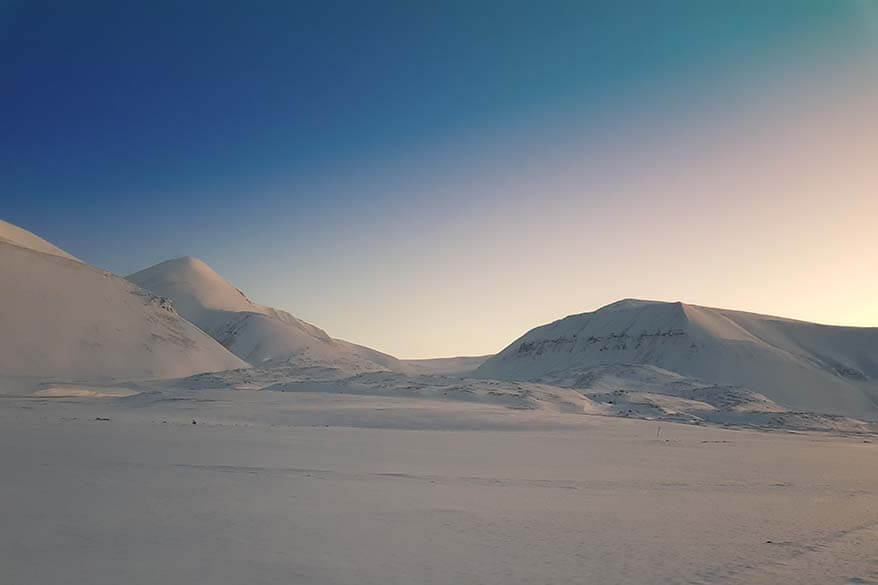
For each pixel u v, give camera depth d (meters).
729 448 61.75
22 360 140.00
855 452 63.72
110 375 147.50
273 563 15.41
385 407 85.56
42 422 57.62
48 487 24.31
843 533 21.83
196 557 15.67
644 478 36.59
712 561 17.17
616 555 17.50
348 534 18.86
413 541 18.34
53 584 13.24
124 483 26.08
